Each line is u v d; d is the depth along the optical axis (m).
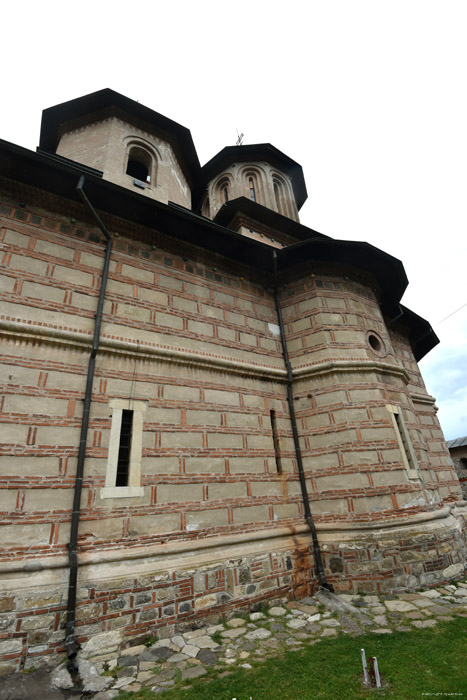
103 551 5.87
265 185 15.01
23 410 6.04
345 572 7.62
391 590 7.30
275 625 6.19
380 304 13.45
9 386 6.07
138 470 6.69
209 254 9.89
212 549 6.90
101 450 6.45
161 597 6.03
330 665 4.74
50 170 7.21
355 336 10.07
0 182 7.29
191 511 6.96
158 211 8.48
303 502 8.55
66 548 5.62
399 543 7.70
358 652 5.04
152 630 5.77
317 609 6.81
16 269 6.84
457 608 6.39
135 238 8.71
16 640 4.91
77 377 6.74
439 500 9.20
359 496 8.09
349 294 10.77
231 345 9.18
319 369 9.43
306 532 8.20
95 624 5.42
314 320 10.12
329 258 10.92
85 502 6.02
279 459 8.74
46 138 12.82
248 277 10.55
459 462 28.22
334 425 8.86
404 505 8.16
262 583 7.10
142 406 7.22
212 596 6.48
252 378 9.19
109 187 7.66
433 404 15.34
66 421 6.33
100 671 4.89
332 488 8.42
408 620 6.04
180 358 8.05
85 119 12.11
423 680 4.24
